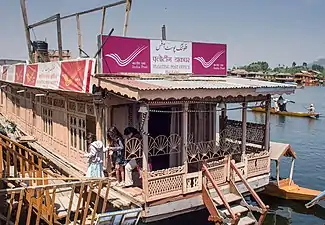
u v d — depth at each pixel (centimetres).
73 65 1199
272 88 1333
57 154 1670
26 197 1167
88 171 1181
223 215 1166
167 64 1279
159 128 1429
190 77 1357
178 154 1357
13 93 2719
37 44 1972
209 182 1240
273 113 5453
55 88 1348
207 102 1223
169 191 1123
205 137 1516
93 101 1246
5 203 1209
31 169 1199
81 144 1442
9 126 2358
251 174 1372
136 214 1038
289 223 1709
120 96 1096
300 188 1891
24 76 1834
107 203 1188
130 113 1277
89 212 1171
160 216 1114
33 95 2103
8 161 1208
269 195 1905
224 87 1170
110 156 1232
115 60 1141
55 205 1184
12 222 1127
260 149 1507
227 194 1278
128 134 1188
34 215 1206
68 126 1567
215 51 1441
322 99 8525
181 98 1062
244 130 1357
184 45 1330
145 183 1068
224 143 1392
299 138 3716
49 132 1828
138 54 1196
